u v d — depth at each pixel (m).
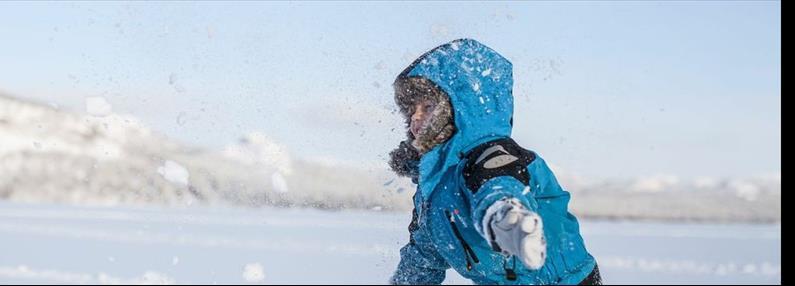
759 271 5.12
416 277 2.71
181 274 4.11
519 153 2.22
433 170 2.31
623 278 4.67
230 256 5.09
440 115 2.27
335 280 3.74
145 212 10.06
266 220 9.08
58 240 5.98
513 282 2.30
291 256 5.17
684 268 5.26
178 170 3.13
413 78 2.31
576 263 2.33
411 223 2.71
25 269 4.21
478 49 2.33
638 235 9.19
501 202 1.99
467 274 2.36
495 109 2.30
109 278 3.80
